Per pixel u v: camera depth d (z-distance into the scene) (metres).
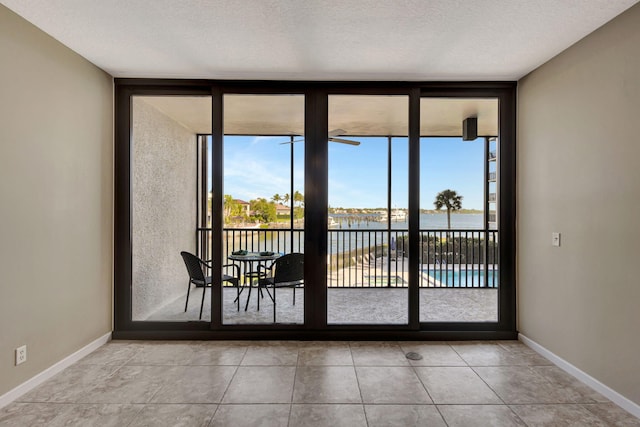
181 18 2.19
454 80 3.21
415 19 2.19
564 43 2.49
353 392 2.29
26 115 2.24
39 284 2.36
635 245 2.02
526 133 3.09
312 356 2.86
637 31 2.00
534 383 2.41
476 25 2.26
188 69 3.00
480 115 4.47
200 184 5.55
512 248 3.23
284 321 3.87
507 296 3.25
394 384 2.40
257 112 4.27
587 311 2.38
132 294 3.45
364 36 2.41
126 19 2.21
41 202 2.37
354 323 3.24
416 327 3.21
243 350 2.98
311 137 3.24
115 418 1.99
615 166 2.15
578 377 2.46
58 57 2.51
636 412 2.01
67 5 2.05
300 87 3.23
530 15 2.13
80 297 2.77
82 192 2.78
